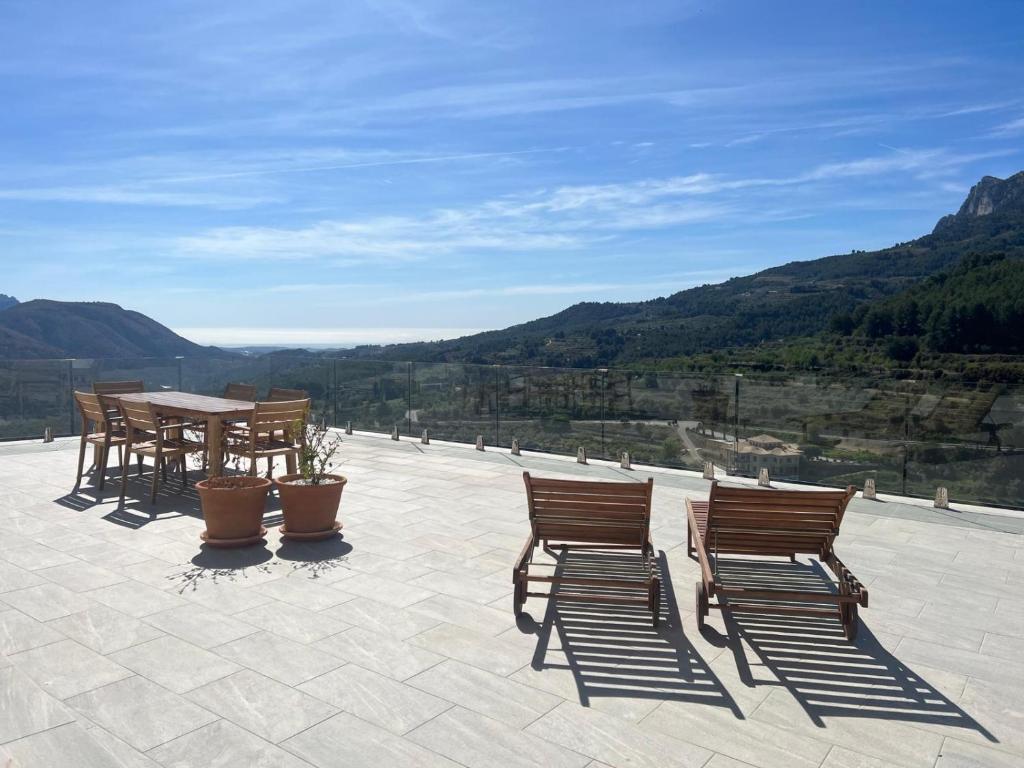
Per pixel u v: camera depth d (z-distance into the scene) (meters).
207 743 3.26
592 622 4.76
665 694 3.81
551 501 5.24
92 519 7.10
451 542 6.47
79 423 12.67
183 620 4.66
